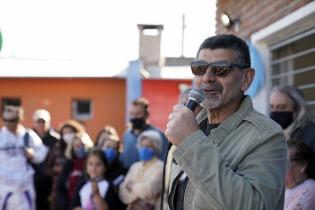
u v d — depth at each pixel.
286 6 4.82
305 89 5.20
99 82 15.55
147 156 4.55
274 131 1.67
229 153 1.74
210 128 1.91
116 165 5.11
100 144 5.41
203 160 1.57
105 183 4.82
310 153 2.95
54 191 5.76
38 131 6.96
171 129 1.63
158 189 4.43
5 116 5.77
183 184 1.86
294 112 3.64
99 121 15.54
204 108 1.94
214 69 1.76
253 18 5.68
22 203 5.78
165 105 15.10
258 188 1.55
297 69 5.34
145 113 5.43
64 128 6.41
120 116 15.52
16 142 5.83
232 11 6.40
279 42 5.46
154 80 15.11
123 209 4.85
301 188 2.91
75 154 5.53
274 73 5.66
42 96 15.51
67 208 5.42
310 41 5.02
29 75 15.19
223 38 1.80
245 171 1.63
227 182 1.52
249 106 1.83
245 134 1.75
